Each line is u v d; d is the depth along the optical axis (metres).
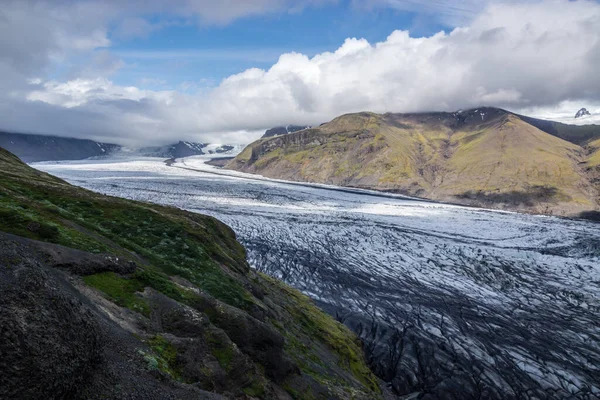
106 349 9.06
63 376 6.57
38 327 6.63
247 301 23.02
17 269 7.53
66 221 20.48
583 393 32.97
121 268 15.45
